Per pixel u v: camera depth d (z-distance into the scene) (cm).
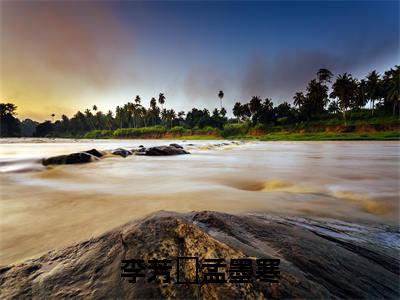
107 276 172
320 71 7350
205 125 9956
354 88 6009
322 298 143
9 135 8888
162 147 1672
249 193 529
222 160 1305
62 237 283
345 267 184
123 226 257
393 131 5156
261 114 8812
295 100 8125
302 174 802
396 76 5550
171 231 202
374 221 328
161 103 10788
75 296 157
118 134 10244
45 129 12412
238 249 183
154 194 517
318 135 5931
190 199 474
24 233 294
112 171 895
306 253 196
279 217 337
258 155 1680
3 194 520
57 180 707
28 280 176
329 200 456
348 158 1384
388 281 174
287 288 144
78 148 2319
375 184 615
